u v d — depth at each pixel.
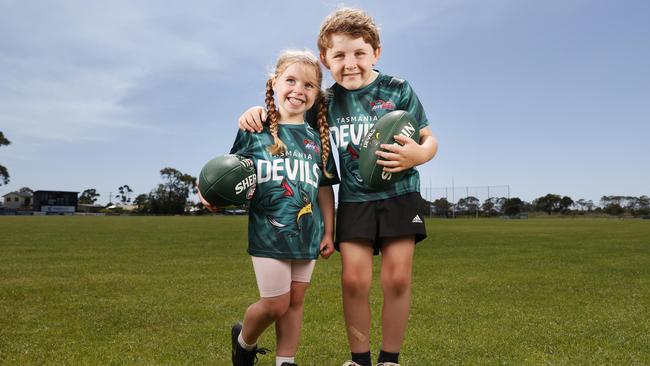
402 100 3.01
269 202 2.73
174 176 85.94
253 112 2.84
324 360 3.27
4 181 81.75
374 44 2.97
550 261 9.14
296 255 2.72
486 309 4.87
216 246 12.35
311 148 2.88
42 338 3.76
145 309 4.83
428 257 9.88
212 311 4.75
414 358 3.28
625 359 3.27
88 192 117.94
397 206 2.84
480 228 23.62
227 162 2.67
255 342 2.95
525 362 3.20
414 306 5.01
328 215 3.03
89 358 3.24
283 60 2.87
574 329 4.07
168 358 3.26
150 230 20.36
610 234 18.11
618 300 5.36
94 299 5.35
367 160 2.74
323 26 2.99
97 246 12.25
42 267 8.05
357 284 2.86
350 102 2.98
